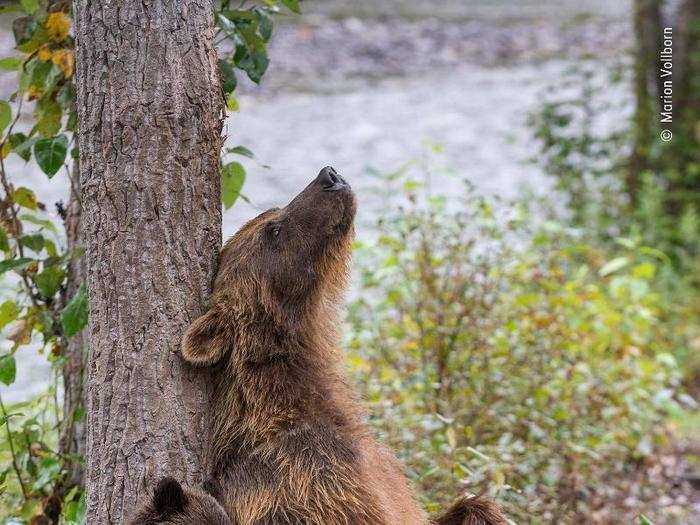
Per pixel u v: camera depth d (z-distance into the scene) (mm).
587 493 11539
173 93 6844
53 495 8336
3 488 8062
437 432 10484
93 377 7039
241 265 7508
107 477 6996
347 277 8109
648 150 19047
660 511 11961
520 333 12055
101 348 6988
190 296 7098
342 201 7754
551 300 12477
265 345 7543
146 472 6941
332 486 7250
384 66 38656
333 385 7863
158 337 6945
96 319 7004
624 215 18266
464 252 12258
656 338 15172
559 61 39219
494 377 11484
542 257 13359
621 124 24391
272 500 7160
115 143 6820
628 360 13023
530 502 10469
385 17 44719
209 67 7055
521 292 12750
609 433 11953
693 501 12484
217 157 7184
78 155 7969
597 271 15047
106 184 6855
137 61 6773
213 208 7195
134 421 6930
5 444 8266
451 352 11734
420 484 9836
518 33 43094
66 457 8195
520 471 10625
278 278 7586
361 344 12133
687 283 17078
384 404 10562
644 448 12445
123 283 6883
